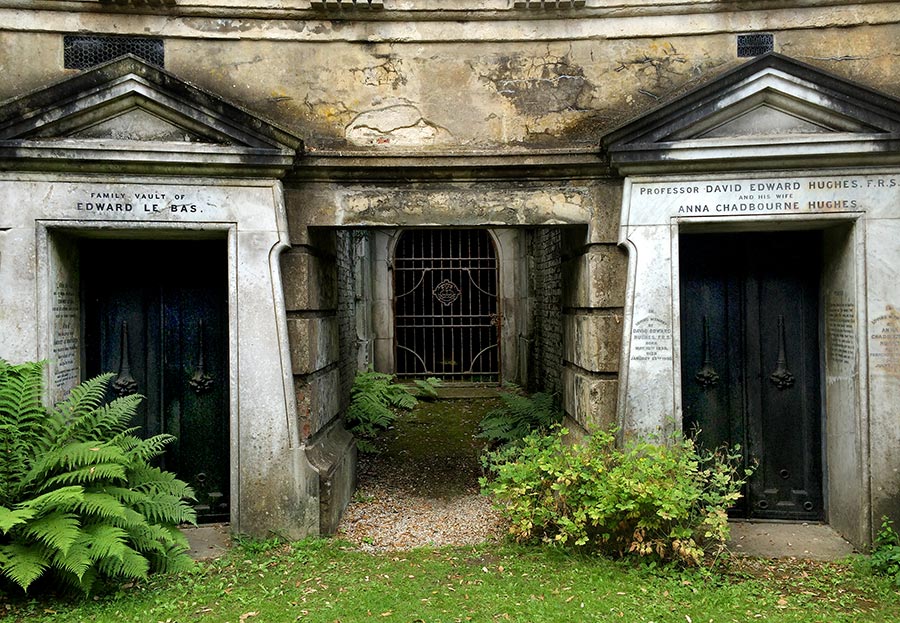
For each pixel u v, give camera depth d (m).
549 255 7.82
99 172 4.51
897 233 4.54
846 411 4.75
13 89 4.64
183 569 3.97
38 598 3.65
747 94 4.51
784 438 5.28
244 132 4.52
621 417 4.70
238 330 4.68
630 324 4.69
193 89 4.45
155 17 4.75
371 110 4.92
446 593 3.71
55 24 4.64
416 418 9.29
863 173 4.55
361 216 4.86
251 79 4.86
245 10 4.79
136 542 3.80
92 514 3.67
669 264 4.67
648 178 4.67
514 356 11.80
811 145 4.46
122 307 5.27
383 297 11.98
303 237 4.84
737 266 5.34
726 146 4.50
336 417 5.96
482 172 4.84
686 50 4.89
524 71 4.93
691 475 4.34
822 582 4.02
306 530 4.75
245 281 4.68
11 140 4.32
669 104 4.48
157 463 5.27
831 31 4.81
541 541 4.50
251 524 4.69
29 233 4.45
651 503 4.00
